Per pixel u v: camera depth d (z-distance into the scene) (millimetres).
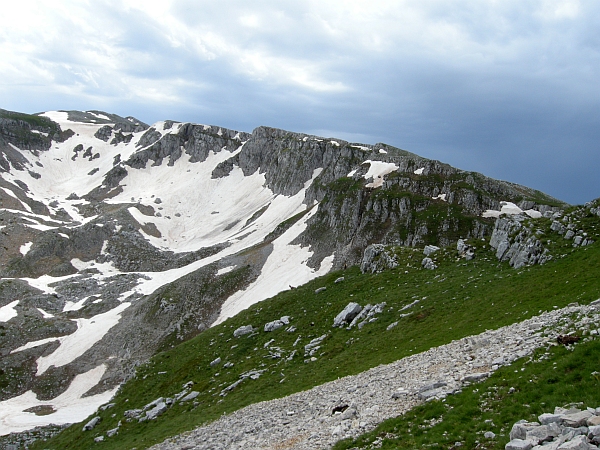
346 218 163250
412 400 26328
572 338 24469
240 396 49844
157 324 134000
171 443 40250
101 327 134250
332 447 24203
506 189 165500
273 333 69500
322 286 81438
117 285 165875
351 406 29844
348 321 61625
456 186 162375
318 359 53062
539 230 59844
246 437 32375
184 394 60562
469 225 143750
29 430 83562
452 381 26719
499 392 22672
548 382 21375
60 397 106438
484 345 31641
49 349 123500
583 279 40344
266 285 144500
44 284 167500
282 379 50406
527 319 35000
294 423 31391
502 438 18281
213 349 73062
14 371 114000
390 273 72188
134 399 68000
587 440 14180
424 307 53688
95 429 64312
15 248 192000
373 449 22000
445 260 70625
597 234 52969
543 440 15562
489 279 55375
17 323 133375
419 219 148750
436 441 20266
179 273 179125
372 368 39500
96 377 113250
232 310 137125
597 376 19734
